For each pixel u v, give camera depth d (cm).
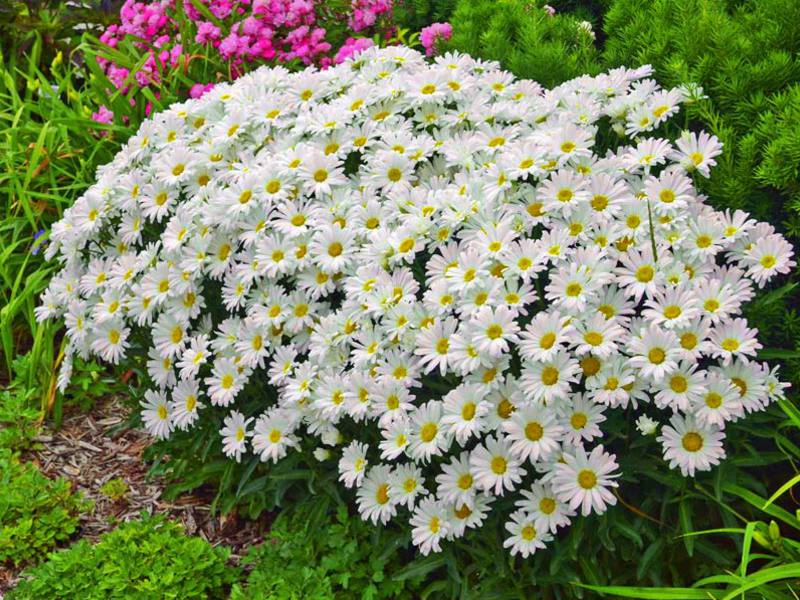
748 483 94
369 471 101
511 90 120
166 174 120
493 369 95
